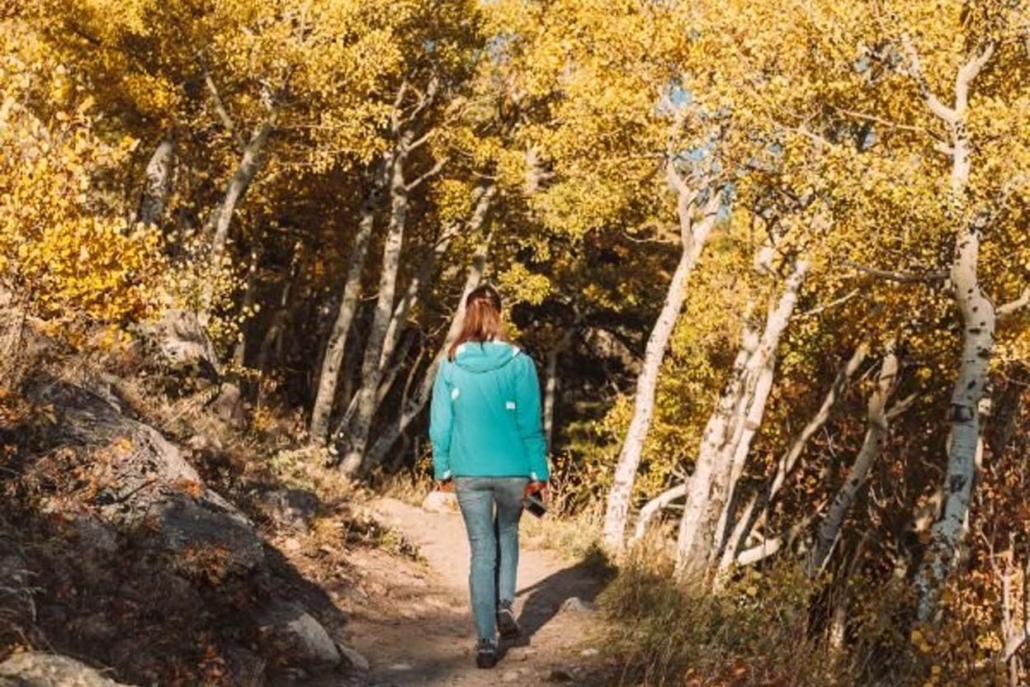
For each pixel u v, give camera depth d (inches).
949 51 507.5
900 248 569.3
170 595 210.8
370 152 770.8
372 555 350.6
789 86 538.9
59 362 290.4
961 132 505.7
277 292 1370.6
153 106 719.7
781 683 232.4
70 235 286.4
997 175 501.7
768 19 540.7
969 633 345.1
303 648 225.9
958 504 505.0
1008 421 842.8
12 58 302.7
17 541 198.7
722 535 749.3
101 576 203.6
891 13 502.3
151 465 246.8
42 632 180.5
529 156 907.4
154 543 221.9
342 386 1350.9
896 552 969.5
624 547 428.5
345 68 708.0
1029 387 771.4
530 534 469.7
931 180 515.5
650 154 671.1
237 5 680.4
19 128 289.3
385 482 627.8
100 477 229.5
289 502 345.7
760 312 701.9
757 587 290.7
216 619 216.5
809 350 954.7
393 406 1461.6
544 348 1343.5
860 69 556.7
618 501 652.7
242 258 1111.0
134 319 344.8
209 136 847.7
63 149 291.6
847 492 824.9
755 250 736.3
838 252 564.7
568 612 296.5
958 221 504.4
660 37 640.4
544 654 252.1
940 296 733.9
